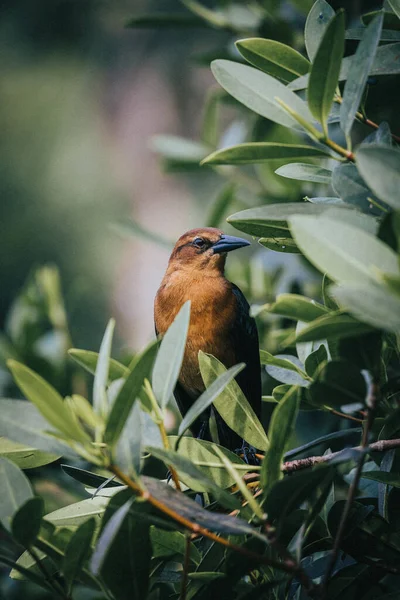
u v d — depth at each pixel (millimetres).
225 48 7711
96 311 15961
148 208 16531
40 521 3510
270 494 3414
